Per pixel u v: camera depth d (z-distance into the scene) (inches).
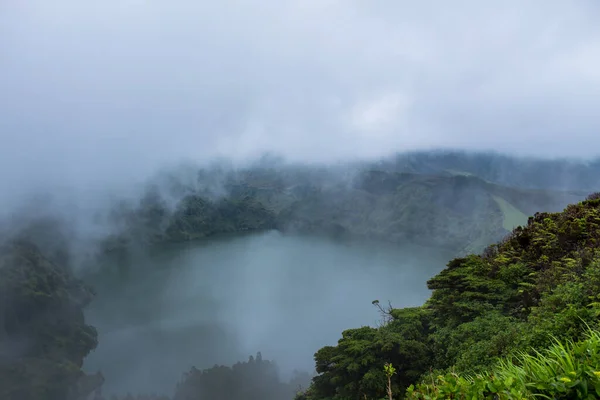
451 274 787.4
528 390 163.9
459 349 577.6
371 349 767.7
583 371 154.4
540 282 587.5
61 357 5556.1
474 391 173.8
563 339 326.3
